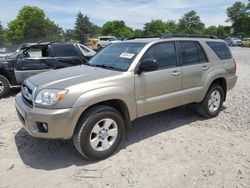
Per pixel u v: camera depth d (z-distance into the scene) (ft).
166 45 15.62
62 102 11.55
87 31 267.18
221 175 11.60
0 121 18.31
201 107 18.15
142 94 14.07
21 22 264.52
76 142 12.24
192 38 17.42
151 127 17.11
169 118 18.78
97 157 12.69
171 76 15.34
